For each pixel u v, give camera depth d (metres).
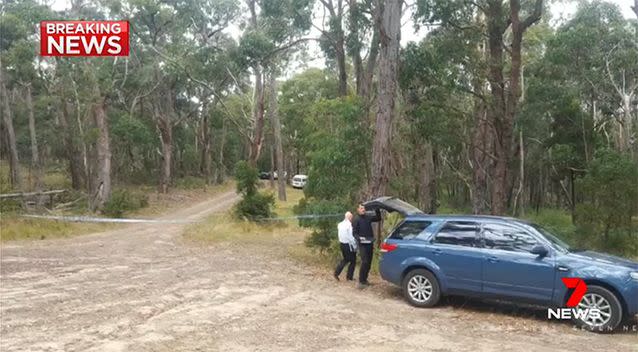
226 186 65.62
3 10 34.09
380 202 11.41
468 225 9.59
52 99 37.56
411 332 7.97
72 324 7.88
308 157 17.55
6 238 18.42
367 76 22.62
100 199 33.19
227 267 13.45
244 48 26.98
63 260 14.12
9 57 32.69
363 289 11.07
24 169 49.06
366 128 15.66
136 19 38.53
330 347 7.11
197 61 37.19
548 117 32.44
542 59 29.25
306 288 10.98
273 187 66.81
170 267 13.31
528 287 8.73
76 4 35.81
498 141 21.20
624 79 30.27
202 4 37.56
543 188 47.97
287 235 21.69
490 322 8.70
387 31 14.93
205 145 65.00
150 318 8.31
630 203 17.80
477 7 21.64
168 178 48.38
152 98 50.84
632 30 27.50
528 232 9.08
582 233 18.33
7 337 7.18
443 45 19.55
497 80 20.61
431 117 20.00
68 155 41.75
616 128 42.09
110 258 14.72
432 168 30.66
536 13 19.83
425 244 9.74
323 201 14.91
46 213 26.12
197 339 7.30
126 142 44.59
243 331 7.75
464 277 9.27
